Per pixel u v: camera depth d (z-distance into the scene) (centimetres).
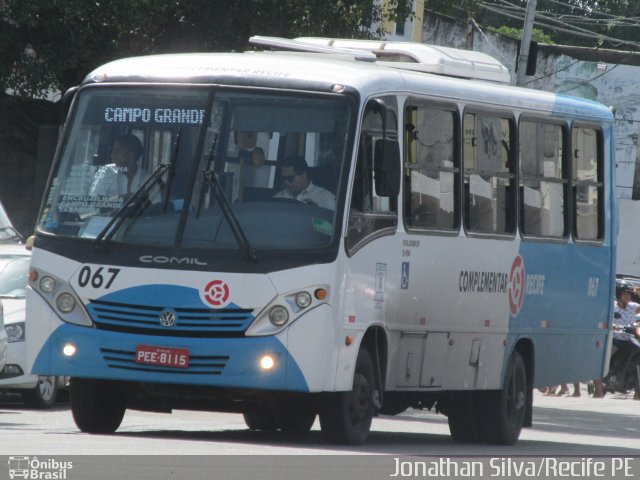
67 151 4188
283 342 3919
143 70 4206
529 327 5153
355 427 4191
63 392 6775
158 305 3962
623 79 18312
